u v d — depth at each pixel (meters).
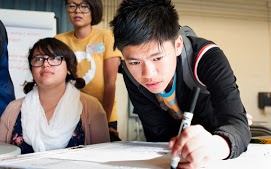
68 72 1.17
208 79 0.71
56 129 1.05
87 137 1.10
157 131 0.99
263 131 1.56
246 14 2.73
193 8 2.63
